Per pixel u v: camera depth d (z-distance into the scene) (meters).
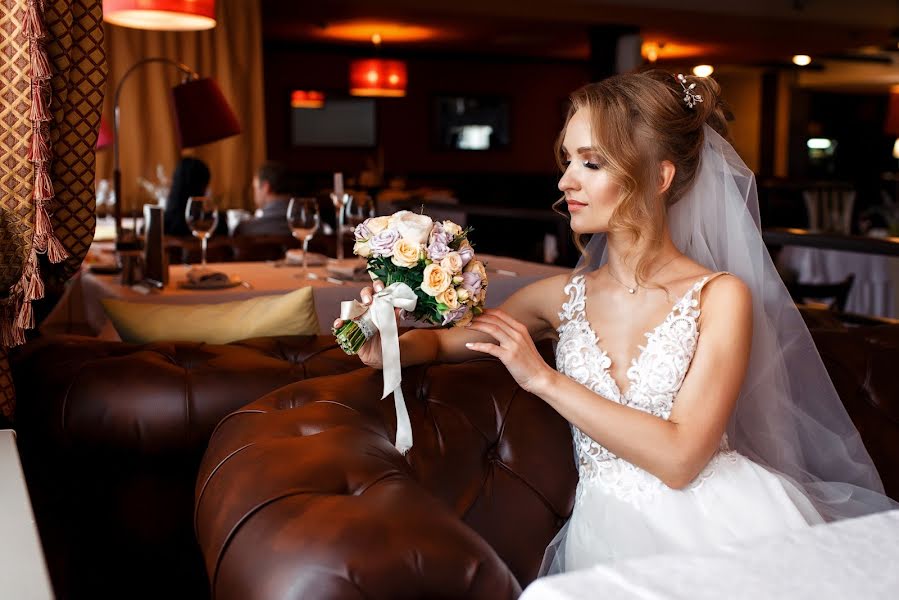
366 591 1.04
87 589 1.88
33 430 1.90
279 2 8.87
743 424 1.97
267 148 12.60
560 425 1.90
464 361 1.97
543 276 3.80
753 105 16.11
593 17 9.47
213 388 1.90
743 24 10.21
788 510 1.76
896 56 14.12
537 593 0.99
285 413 1.54
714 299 1.77
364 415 1.63
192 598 1.96
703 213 1.92
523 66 14.06
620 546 1.71
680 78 1.86
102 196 7.31
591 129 1.77
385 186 12.16
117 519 1.91
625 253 1.84
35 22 1.71
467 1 9.13
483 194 12.91
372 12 9.45
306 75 12.67
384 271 1.62
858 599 0.97
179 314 2.25
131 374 1.90
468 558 1.10
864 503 1.98
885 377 2.24
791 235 4.32
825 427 2.05
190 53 8.45
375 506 1.16
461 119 13.76
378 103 13.17
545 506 1.84
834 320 3.11
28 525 1.16
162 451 1.89
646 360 1.75
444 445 1.77
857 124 18.06
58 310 4.30
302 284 3.47
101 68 1.90
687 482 1.66
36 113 1.74
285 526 1.13
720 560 1.07
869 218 9.73
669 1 9.46
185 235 5.16
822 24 10.24
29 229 1.79
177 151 8.45
